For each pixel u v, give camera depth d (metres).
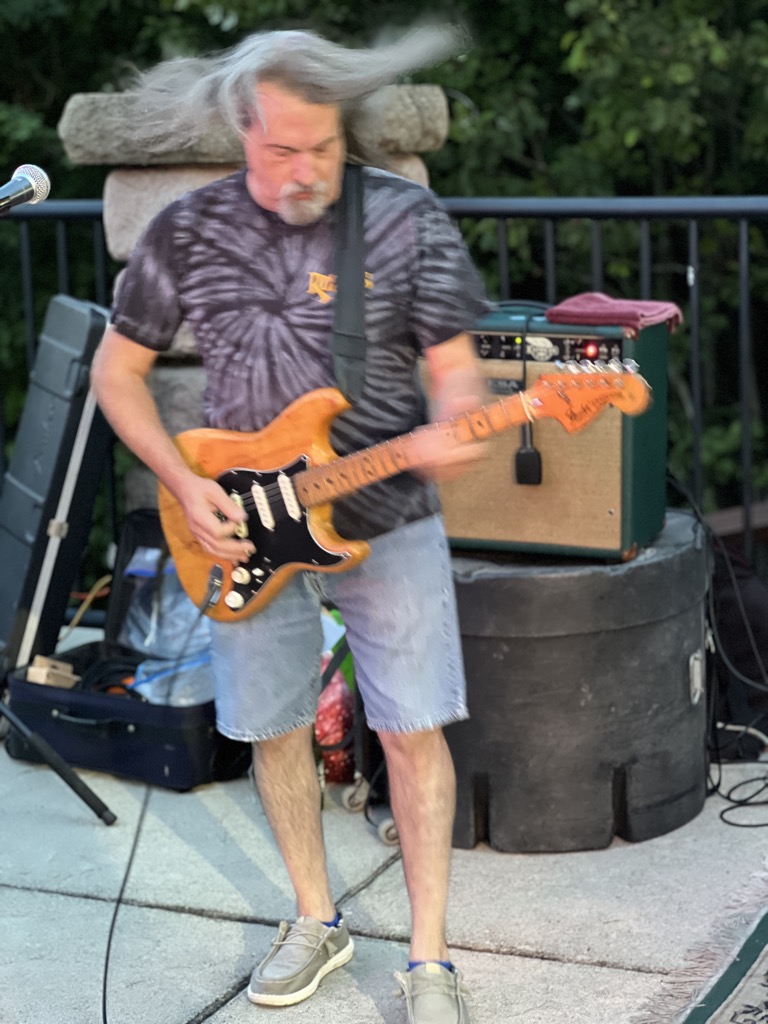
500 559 3.32
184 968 2.87
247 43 2.34
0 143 9.57
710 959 2.76
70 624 4.64
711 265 10.35
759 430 10.09
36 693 3.80
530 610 3.14
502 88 9.52
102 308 4.01
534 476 3.21
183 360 4.38
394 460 2.38
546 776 3.23
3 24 9.65
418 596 2.48
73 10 9.74
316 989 2.75
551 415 2.34
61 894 3.17
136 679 3.92
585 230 9.33
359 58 2.28
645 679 3.24
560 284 10.05
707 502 10.04
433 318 2.38
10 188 2.40
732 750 3.69
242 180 2.43
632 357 3.13
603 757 3.23
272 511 2.47
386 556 2.47
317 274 2.39
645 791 3.29
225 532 2.47
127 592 4.14
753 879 3.06
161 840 3.41
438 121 4.31
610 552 3.21
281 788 2.70
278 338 2.42
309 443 2.43
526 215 4.08
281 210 2.34
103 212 4.40
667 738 3.30
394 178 2.42
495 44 9.49
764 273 10.19
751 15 9.66
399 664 2.49
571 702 3.20
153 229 2.47
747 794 3.52
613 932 2.91
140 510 4.17
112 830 3.47
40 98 10.38
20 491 4.00
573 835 3.26
